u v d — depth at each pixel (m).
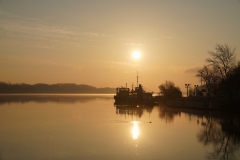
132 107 118.56
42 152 34.94
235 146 38.34
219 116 75.75
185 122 62.91
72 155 33.56
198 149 36.47
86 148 36.75
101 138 43.16
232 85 88.19
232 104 89.75
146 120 66.81
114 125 57.69
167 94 166.75
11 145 38.75
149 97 152.38
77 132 48.53
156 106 127.81
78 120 66.00
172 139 42.66
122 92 159.62
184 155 33.56
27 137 44.16
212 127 55.22
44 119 67.69
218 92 105.12
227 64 91.94
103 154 33.88
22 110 95.00
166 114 82.75
